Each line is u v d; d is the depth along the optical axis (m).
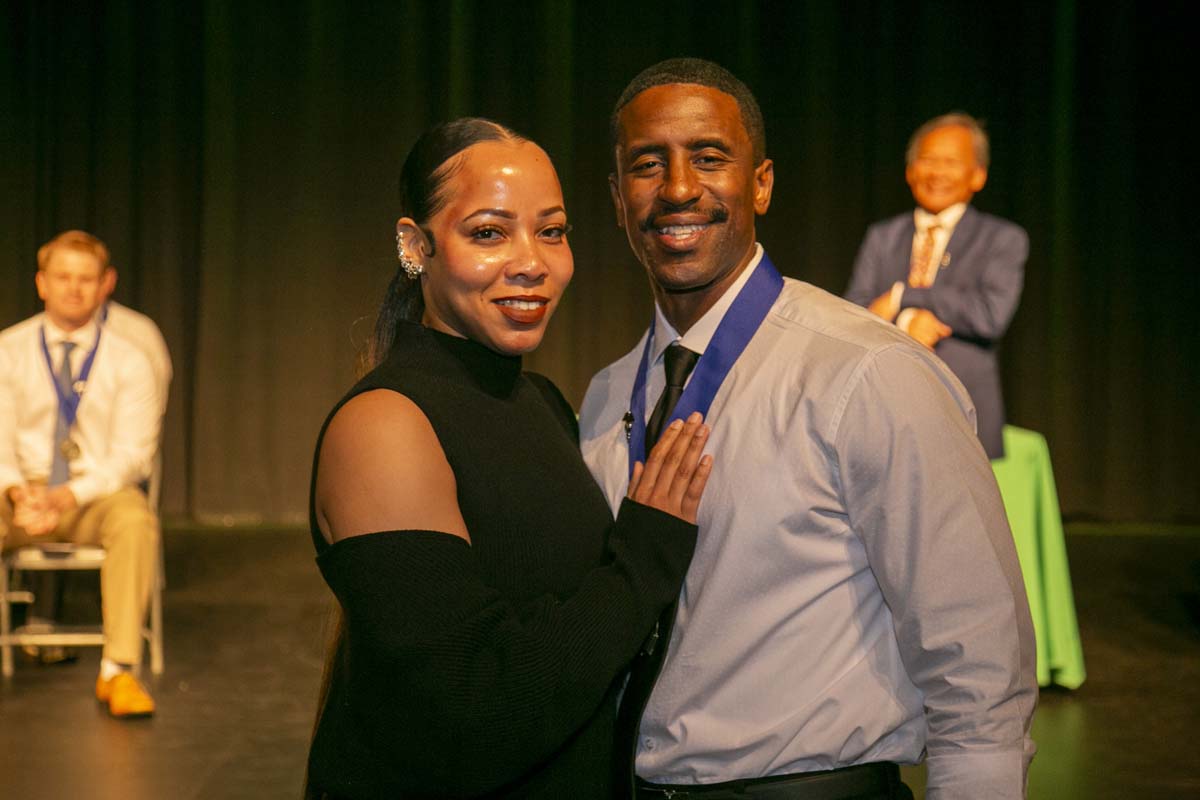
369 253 7.59
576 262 7.65
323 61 7.54
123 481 4.50
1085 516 7.76
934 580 1.52
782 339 1.66
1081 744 3.80
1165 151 7.66
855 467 1.56
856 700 1.58
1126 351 7.72
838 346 1.61
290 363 7.57
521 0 7.61
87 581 6.02
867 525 1.56
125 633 4.23
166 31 7.48
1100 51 7.64
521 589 1.57
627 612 1.54
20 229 7.50
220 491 7.56
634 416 1.80
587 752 1.60
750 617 1.60
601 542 1.65
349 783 1.52
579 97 7.64
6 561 4.45
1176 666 4.66
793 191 7.71
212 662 4.68
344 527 1.49
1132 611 5.51
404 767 1.49
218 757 3.68
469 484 1.55
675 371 1.73
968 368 4.29
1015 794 1.49
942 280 4.36
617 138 1.73
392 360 1.61
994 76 7.66
